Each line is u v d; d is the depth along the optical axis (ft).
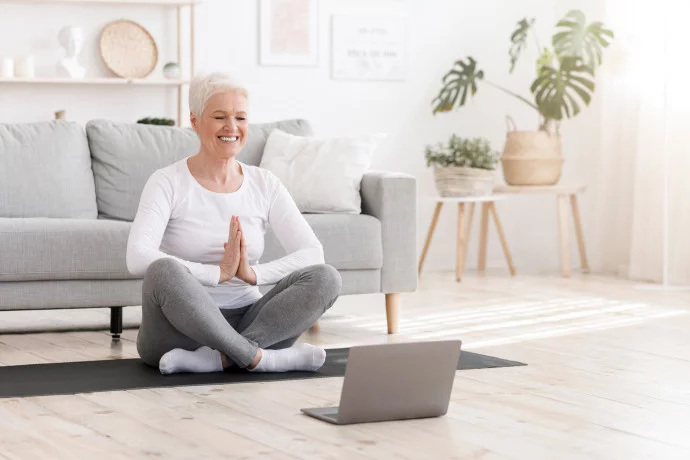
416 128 23.15
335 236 14.14
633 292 19.10
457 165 21.80
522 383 10.69
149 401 9.63
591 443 8.22
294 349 11.09
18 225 13.07
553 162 22.18
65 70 20.29
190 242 11.12
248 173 11.58
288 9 22.07
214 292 11.19
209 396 9.85
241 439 8.23
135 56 21.02
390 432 8.50
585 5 23.47
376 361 8.71
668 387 10.56
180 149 15.87
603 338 13.83
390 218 14.55
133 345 13.32
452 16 23.31
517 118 23.85
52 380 10.60
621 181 22.18
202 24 21.53
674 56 20.31
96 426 8.65
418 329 14.74
